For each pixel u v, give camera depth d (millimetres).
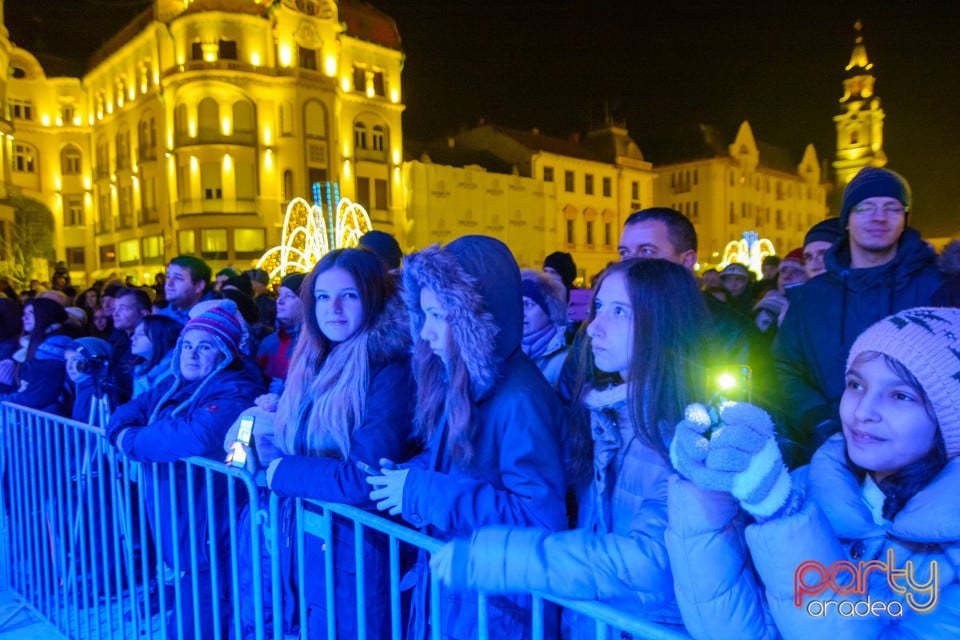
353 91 33438
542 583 1327
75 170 38875
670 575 1307
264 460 2191
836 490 1281
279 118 31422
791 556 1062
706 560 1141
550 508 1598
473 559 1382
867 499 1243
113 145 36625
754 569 1174
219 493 2578
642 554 1299
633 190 42719
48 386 3809
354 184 33344
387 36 35344
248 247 31297
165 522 2666
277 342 4539
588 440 1741
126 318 4566
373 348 2080
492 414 1682
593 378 1762
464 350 1641
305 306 2258
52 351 3936
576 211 39375
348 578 1979
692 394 1487
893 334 1180
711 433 1128
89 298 7867
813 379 2439
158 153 32844
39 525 3484
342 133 33000
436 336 1719
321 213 31906
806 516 1070
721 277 5176
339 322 2094
